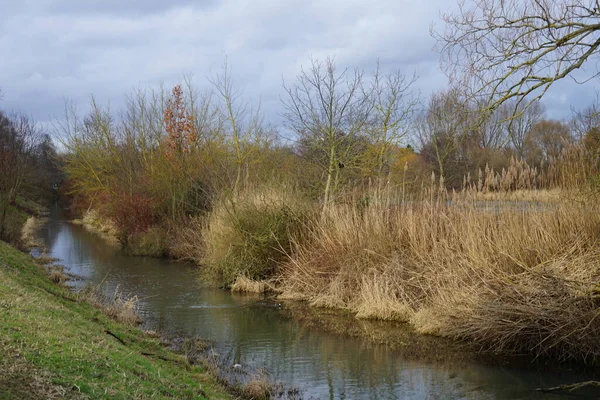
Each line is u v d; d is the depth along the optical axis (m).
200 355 10.26
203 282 18.19
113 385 6.00
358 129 18.88
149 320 13.15
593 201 11.18
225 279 17.61
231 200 17.78
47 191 64.50
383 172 19.28
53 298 11.01
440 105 15.96
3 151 27.27
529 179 11.92
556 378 9.20
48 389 5.33
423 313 12.48
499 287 10.70
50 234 35.38
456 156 20.59
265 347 11.12
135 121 34.84
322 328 12.66
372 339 11.67
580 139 11.47
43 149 63.38
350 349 10.98
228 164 21.53
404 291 13.69
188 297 15.97
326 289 15.34
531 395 8.46
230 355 10.52
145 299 15.66
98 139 37.47
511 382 9.02
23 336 6.70
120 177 33.53
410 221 14.44
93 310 11.80
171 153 28.47
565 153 11.71
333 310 14.38
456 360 10.20
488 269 11.15
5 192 24.61
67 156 42.78
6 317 7.35
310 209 17.98
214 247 18.14
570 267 10.22
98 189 36.81
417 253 13.69
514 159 12.87
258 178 19.77
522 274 10.52
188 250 23.27
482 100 8.93
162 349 9.82
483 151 14.62
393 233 14.90
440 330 11.71
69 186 54.03
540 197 11.80
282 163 23.20
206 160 26.06
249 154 23.83
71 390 5.48
